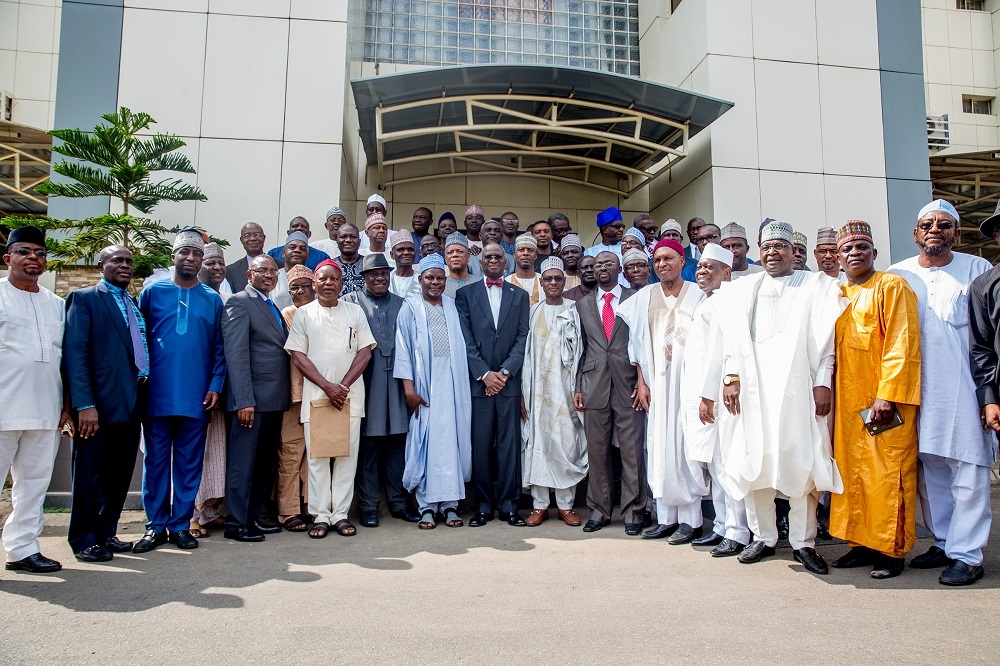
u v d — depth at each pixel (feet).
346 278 20.40
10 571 12.78
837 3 33.86
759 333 13.66
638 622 10.19
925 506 13.74
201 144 28.86
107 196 27.99
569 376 17.72
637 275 17.89
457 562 13.55
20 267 13.12
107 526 14.44
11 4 45.19
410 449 17.08
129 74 28.91
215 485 16.28
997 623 10.15
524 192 36.65
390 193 35.24
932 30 52.37
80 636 9.63
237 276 21.45
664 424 15.65
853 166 33.04
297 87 29.48
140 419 14.69
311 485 16.17
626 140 30.40
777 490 13.24
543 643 9.39
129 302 14.73
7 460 12.69
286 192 28.99
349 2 30.53
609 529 16.89
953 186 42.83
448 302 18.12
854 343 13.20
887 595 11.56
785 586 12.07
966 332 13.19
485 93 28.91
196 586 11.91
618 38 38.70
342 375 16.40
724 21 32.68
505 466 17.65
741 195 31.96
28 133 36.73
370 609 10.71
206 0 29.50
